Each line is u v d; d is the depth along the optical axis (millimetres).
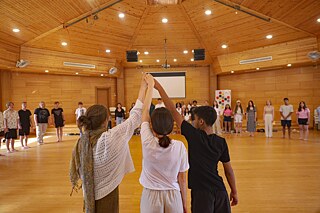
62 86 11438
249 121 8961
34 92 10625
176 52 11023
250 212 2896
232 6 6633
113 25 8070
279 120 10883
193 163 1574
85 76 12102
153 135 1490
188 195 3426
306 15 6766
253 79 11641
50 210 3062
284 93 10750
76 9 6539
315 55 8188
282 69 10750
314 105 10055
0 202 3330
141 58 11805
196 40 9641
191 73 13117
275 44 9273
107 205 1409
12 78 10031
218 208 1529
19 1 5703
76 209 3082
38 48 9047
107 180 1402
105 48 10016
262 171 4504
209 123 1650
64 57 9945
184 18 7797
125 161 1522
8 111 6723
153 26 8375
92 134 1441
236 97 12234
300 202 3143
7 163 5520
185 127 1638
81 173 1430
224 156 1627
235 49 10242
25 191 3742
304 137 8266
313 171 4438
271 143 7348
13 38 7812
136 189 3748
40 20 6871
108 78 12773
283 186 3721
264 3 6328
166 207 1449
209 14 7457
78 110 9055
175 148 1471
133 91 13242
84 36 8633
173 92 13195
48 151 6883
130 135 1485
